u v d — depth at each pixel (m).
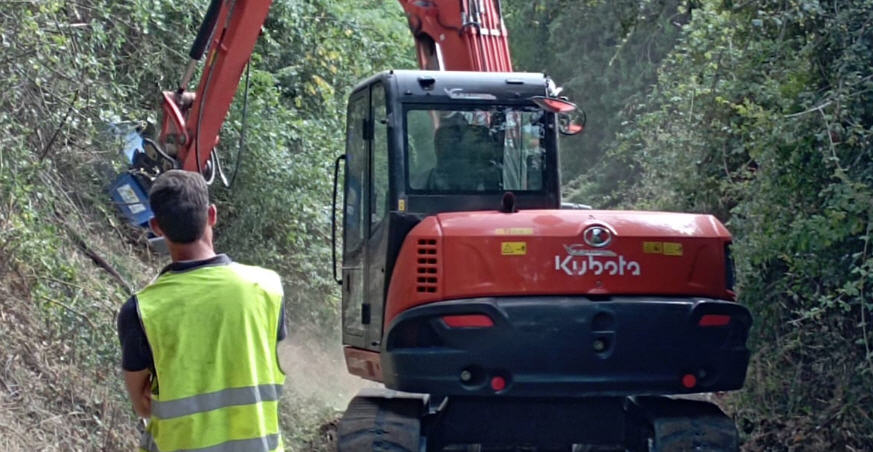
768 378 8.55
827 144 7.64
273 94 11.68
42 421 6.51
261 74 11.69
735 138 9.86
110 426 6.97
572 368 6.30
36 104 8.59
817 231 7.34
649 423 6.82
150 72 10.96
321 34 13.65
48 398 6.82
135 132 9.49
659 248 6.52
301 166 11.34
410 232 6.55
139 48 10.76
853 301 7.39
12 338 6.98
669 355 6.40
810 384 8.46
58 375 7.04
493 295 6.36
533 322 6.26
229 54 7.98
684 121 10.60
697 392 6.49
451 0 8.43
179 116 8.13
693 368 6.45
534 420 6.77
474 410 6.77
